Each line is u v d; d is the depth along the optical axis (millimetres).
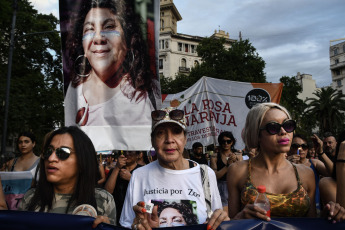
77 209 1769
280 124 2049
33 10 19844
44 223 1637
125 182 3588
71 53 3645
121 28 3594
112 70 3568
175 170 2137
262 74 32281
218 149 4816
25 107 13188
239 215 1850
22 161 4051
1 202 2068
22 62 18906
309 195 2135
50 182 1929
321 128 45938
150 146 3447
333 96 44844
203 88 6445
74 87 3604
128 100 3527
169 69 53219
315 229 1708
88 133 3494
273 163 2154
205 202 2061
